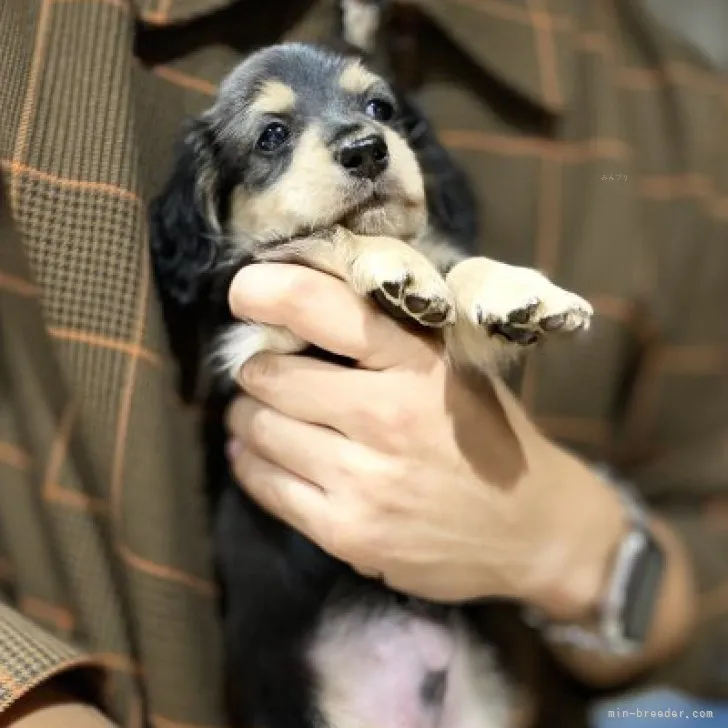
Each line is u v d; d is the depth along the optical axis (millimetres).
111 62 560
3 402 592
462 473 571
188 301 591
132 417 561
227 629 594
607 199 652
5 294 583
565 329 535
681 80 687
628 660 663
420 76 644
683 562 667
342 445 565
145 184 581
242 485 590
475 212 634
